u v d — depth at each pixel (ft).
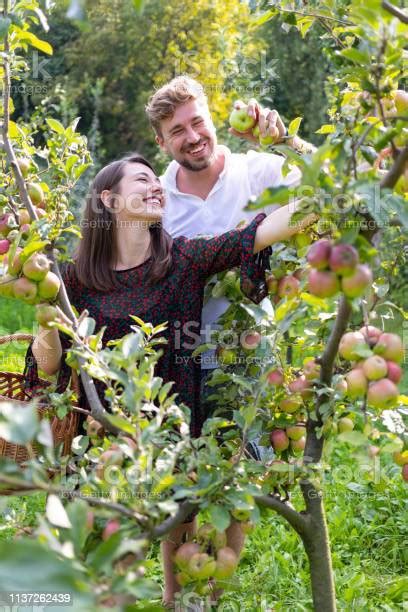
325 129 8.33
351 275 5.64
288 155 6.29
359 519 12.55
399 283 19.95
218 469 6.87
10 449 8.57
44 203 8.68
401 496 12.88
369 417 7.76
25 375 9.84
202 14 40.24
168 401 6.82
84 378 7.66
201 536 7.52
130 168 9.30
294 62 36.37
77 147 8.70
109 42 42.88
